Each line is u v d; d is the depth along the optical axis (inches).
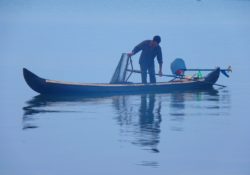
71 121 2305.6
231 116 2427.4
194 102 2760.8
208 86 3189.0
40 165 1738.4
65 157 1817.2
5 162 1768.0
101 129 2171.5
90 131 2139.5
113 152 1867.6
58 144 1958.7
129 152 1870.1
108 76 3609.7
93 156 1824.6
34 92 2997.0
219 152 1881.2
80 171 1685.5
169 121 2320.4
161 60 3031.5
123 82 3029.0
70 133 2106.3
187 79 3184.1
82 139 2025.1
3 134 2089.1
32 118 2358.5
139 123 2276.1
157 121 2319.1
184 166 1740.9
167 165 1743.4
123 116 2410.2
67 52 4749.0
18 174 1662.2
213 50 4990.2
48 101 2746.1
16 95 2906.0
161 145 1953.7
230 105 2687.0
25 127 2197.3
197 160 1793.8
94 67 3946.9
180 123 2284.7
